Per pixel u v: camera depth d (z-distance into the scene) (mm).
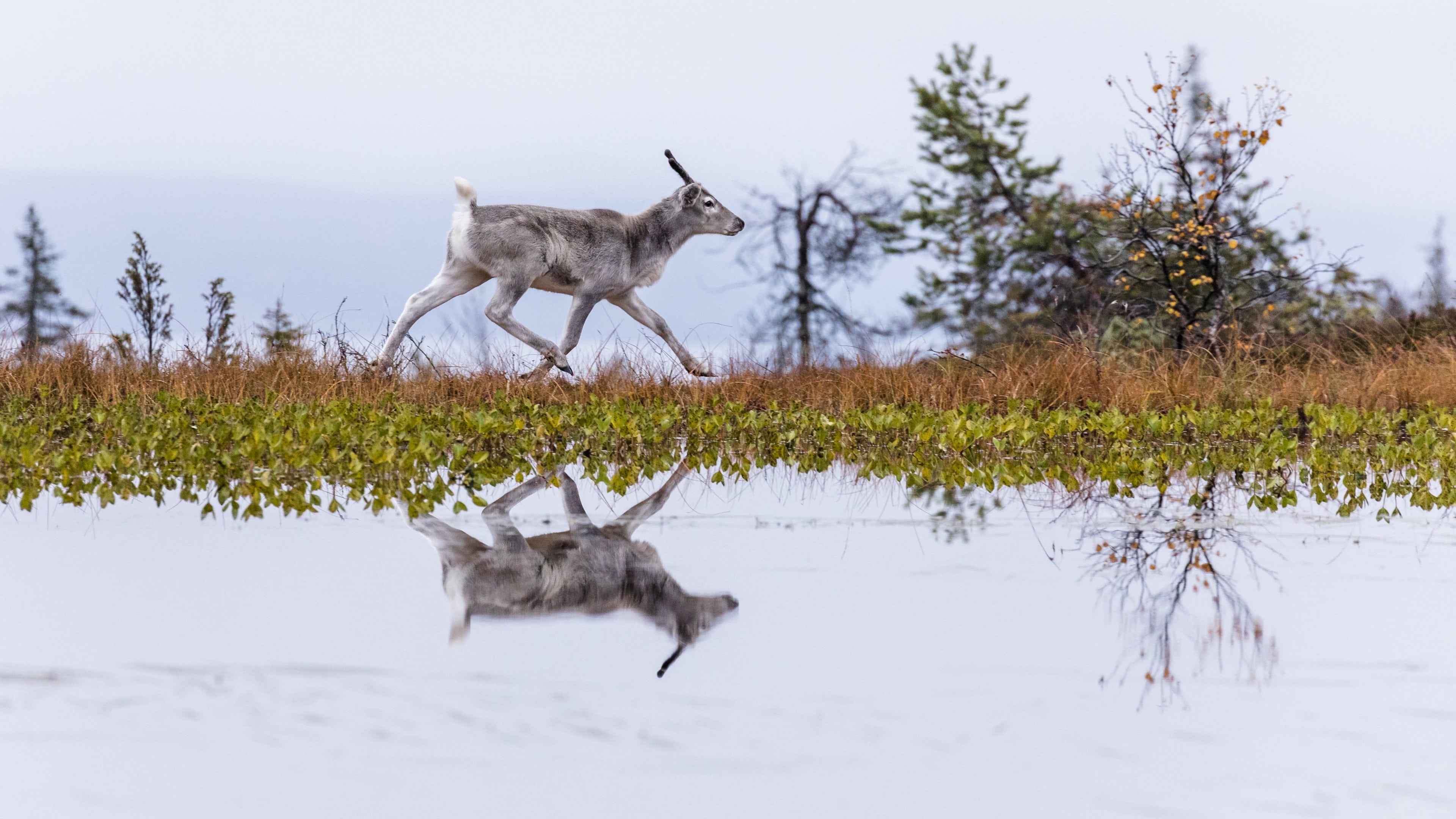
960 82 87000
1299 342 51000
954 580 15070
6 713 9562
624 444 30922
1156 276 55031
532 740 9164
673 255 46969
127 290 41281
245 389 37094
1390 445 30953
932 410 38219
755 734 9375
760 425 33812
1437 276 62594
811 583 14836
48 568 15055
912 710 9984
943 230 84688
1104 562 16203
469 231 42312
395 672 10742
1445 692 10547
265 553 16250
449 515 19750
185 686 10250
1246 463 28344
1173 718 9867
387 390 37219
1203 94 52250
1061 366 41562
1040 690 10523
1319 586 14859
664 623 12750
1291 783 8586
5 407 34031
